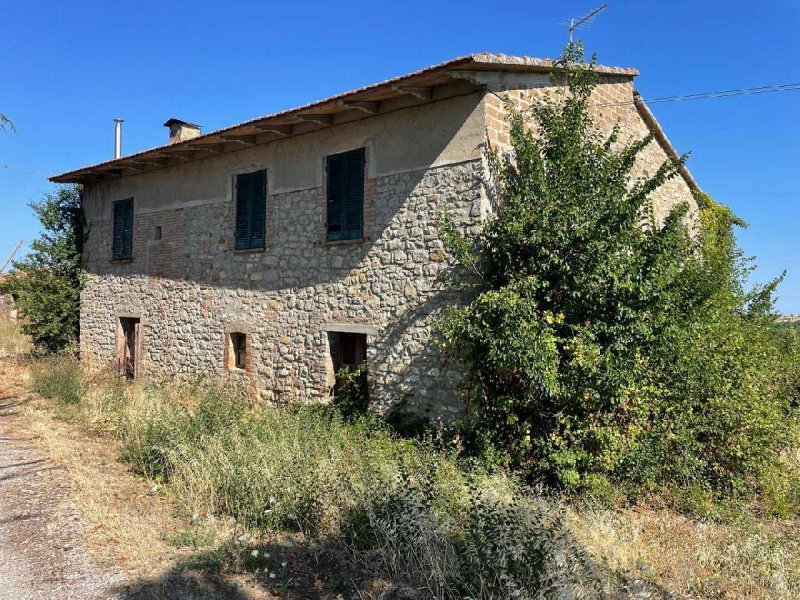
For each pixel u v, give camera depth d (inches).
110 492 228.5
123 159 471.5
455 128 291.3
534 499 217.6
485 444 257.6
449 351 282.2
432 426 293.1
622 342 241.4
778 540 209.3
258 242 396.8
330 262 350.6
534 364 231.9
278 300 382.3
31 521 197.8
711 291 258.5
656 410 256.2
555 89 322.7
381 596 151.6
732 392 258.4
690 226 458.9
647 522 221.8
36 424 335.9
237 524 199.2
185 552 178.2
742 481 261.7
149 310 491.8
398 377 310.8
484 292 260.8
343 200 343.3
